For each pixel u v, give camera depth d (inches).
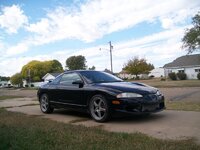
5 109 396.5
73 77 317.7
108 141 190.4
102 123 267.1
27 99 612.7
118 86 272.2
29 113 358.3
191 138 193.0
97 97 274.1
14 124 263.0
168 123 248.7
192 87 895.7
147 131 222.2
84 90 289.0
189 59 2118.6
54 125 250.8
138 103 255.6
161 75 3329.2
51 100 343.3
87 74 308.8
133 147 174.4
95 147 177.5
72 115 327.0
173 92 679.7
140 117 286.5
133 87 271.3
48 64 3523.6
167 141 185.0
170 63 2228.1
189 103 385.4
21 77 3494.1
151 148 170.4
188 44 1859.0
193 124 238.2
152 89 276.1
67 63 4308.6
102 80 302.5
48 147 181.3
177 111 315.3
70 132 219.1
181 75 1930.4
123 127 242.8
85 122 275.7
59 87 327.9
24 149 179.3
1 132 223.8
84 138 200.1
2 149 182.5
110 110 262.7
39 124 258.8
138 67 2628.0
